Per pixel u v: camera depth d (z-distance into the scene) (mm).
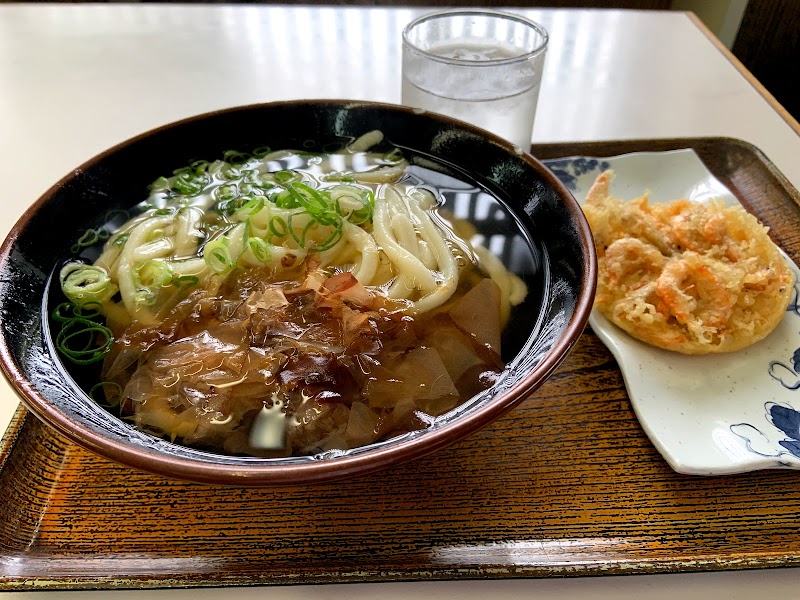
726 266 265
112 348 209
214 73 435
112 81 423
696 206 296
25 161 350
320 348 201
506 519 202
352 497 206
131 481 209
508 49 341
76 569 185
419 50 304
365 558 189
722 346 252
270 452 181
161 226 253
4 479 204
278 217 243
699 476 216
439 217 262
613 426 233
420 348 208
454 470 215
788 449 218
